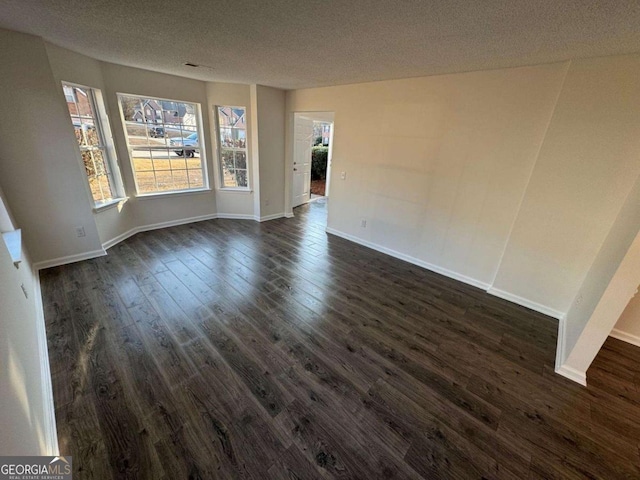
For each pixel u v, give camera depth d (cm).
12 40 240
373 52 229
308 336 226
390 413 165
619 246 185
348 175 422
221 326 232
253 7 161
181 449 140
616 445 154
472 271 321
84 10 179
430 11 152
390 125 351
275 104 467
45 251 301
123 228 396
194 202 483
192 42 233
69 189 303
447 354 215
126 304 253
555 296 265
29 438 103
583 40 177
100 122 351
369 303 279
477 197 298
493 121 271
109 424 149
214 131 465
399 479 133
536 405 176
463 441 152
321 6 154
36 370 152
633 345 236
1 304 114
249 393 172
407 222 367
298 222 530
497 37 182
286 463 137
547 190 251
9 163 262
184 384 176
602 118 216
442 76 294
